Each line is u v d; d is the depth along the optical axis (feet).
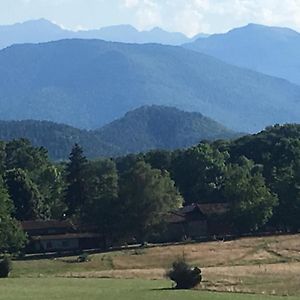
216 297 209.15
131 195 451.12
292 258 367.45
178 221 490.08
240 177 491.31
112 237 458.09
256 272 286.66
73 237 450.71
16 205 506.48
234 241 439.63
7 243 388.98
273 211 499.51
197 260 364.99
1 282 269.03
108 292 223.71
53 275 318.24
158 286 247.09
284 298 210.18
